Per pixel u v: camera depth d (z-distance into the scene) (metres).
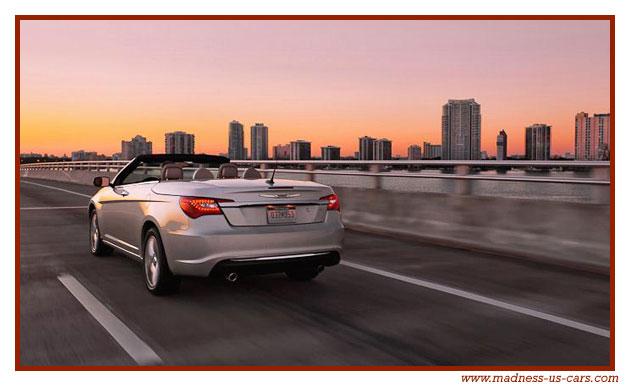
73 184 32.88
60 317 4.96
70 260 7.64
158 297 5.70
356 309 5.28
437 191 10.00
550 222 7.81
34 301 5.48
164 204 5.68
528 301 5.57
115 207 6.95
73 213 14.29
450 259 7.84
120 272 6.86
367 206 11.41
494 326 4.77
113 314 5.08
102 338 4.42
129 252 6.66
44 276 6.62
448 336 4.52
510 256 8.12
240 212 5.43
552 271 7.02
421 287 6.15
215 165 7.54
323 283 6.34
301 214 5.71
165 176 6.32
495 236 8.57
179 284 5.72
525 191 8.62
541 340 4.44
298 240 5.61
